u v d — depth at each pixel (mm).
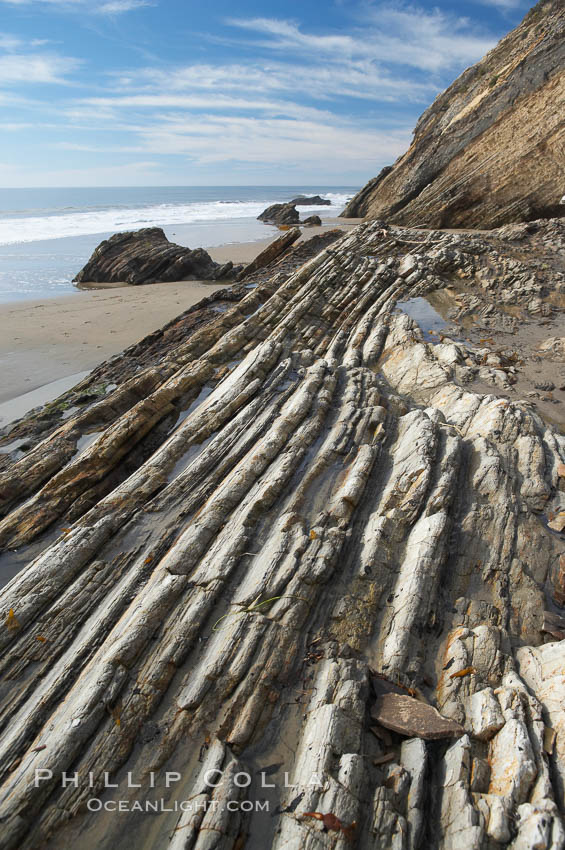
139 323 20016
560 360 11516
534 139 29359
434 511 6641
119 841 3979
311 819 3861
